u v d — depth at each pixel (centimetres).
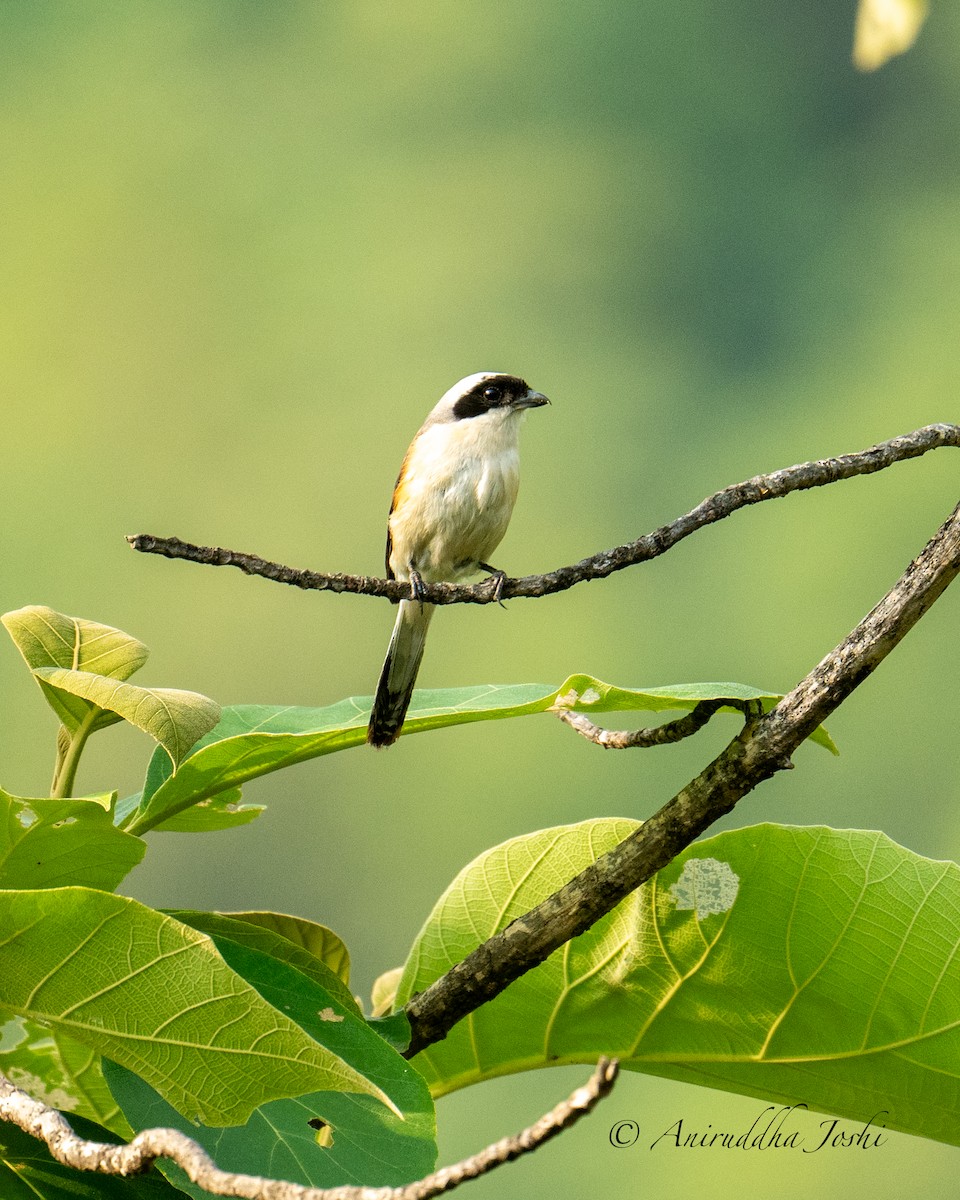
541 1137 157
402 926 1769
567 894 281
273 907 1741
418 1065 312
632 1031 307
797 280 2712
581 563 304
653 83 2941
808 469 308
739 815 1734
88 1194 248
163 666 2134
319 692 2089
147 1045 228
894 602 270
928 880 296
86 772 1780
